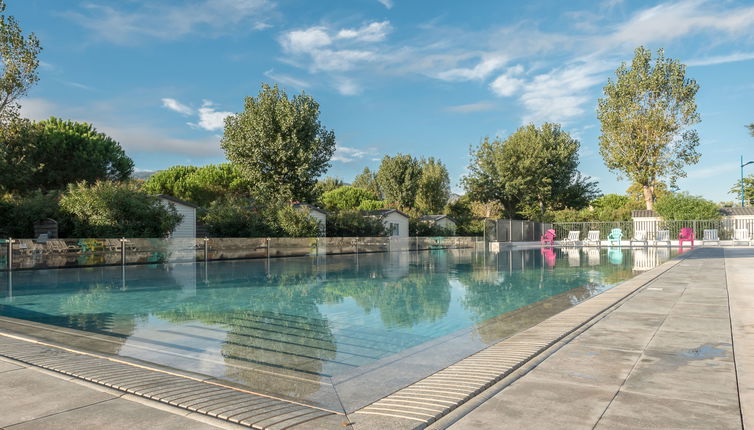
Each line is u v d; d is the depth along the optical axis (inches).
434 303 321.7
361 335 220.4
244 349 190.7
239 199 1064.8
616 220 1600.6
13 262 555.5
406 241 1101.1
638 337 166.7
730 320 196.2
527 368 130.3
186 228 952.3
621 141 1488.7
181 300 339.3
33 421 93.1
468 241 1279.5
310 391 127.7
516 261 748.0
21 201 800.3
